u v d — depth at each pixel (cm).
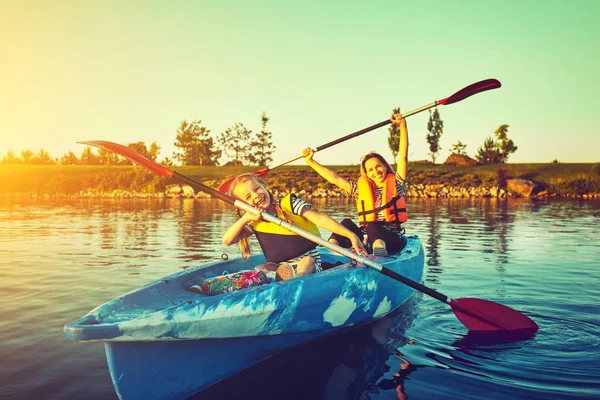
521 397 243
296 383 269
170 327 245
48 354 316
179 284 336
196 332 255
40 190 3528
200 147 6906
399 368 285
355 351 317
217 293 313
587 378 264
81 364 299
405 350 315
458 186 3106
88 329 229
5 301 449
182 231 1065
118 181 3512
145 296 302
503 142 4625
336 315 331
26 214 1622
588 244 808
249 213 341
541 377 267
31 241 892
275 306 287
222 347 273
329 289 322
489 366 284
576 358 294
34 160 8325
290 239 350
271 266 348
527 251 733
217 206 2097
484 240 866
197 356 264
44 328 369
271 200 359
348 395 251
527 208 1792
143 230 1088
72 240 906
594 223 1183
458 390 253
